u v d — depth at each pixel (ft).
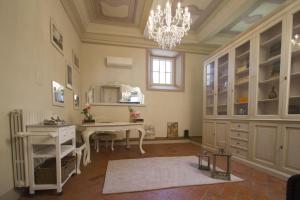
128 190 6.07
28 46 5.82
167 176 7.43
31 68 5.99
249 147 9.04
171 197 5.65
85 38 14.61
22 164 5.29
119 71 15.53
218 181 6.91
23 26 5.54
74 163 7.50
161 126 16.35
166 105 16.51
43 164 6.44
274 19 7.76
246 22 12.92
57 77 8.48
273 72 8.54
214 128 12.32
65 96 9.77
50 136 5.45
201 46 16.89
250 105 9.10
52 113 7.77
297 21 7.14
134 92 15.74
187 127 16.94
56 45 8.15
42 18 6.84
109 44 15.28
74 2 9.91
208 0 11.03
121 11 12.79
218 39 16.05
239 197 5.66
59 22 8.81
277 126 7.47
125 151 12.12
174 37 10.00
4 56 4.73
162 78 17.67
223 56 11.92
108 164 9.09
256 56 8.84
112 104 14.92
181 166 8.83
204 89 14.03
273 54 8.52
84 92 14.70
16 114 5.12
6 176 4.87
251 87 9.07
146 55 16.05
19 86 5.34
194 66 17.17
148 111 16.03
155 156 10.81
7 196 4.91
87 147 9.34
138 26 14.94
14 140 5.16
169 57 17.76
